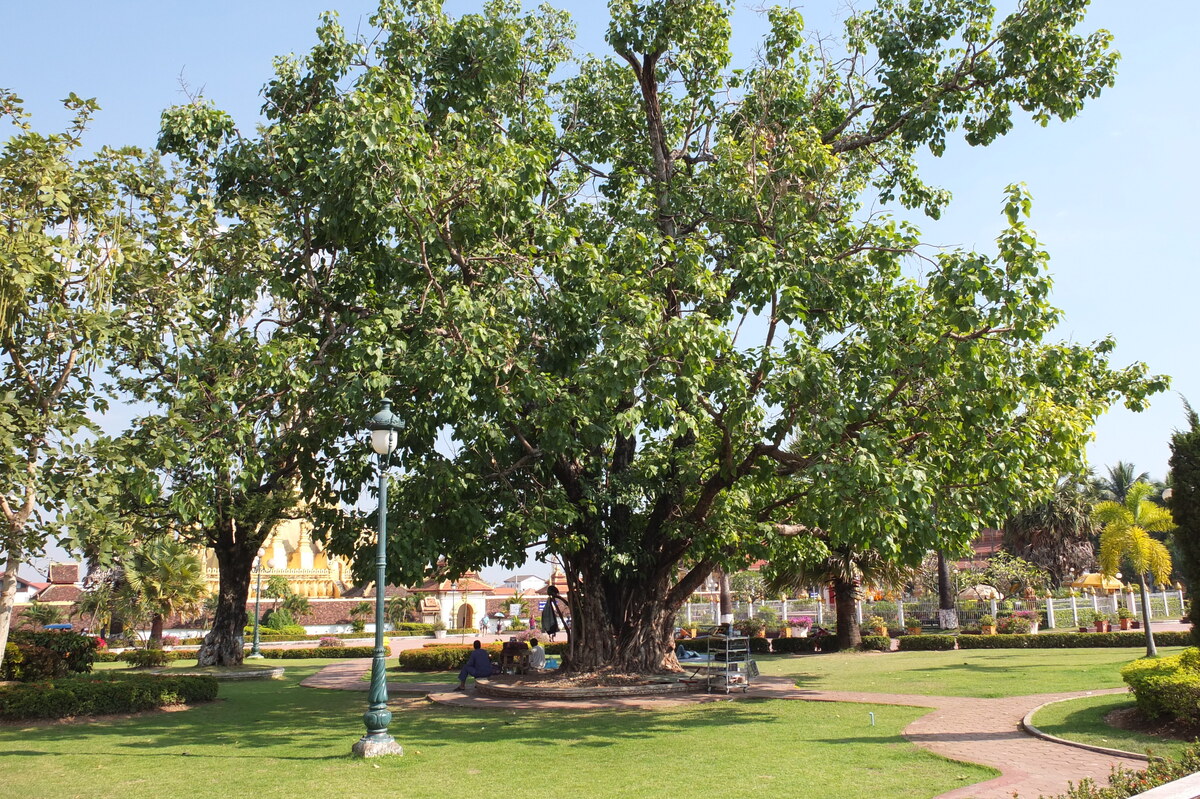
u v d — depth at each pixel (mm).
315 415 15602
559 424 14344
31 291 12078
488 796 8648
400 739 12406
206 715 15492
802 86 17938
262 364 13828
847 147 18406
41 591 63625
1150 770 6988
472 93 17172
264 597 56000
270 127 16453
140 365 15062
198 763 10570
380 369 13969
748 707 15148
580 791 8828
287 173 15891
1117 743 10273
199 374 14617
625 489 17719
